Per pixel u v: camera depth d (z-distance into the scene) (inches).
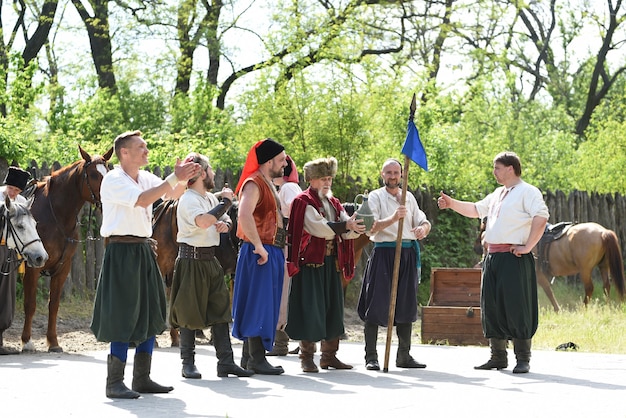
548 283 713.0
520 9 1327.5
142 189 294.4
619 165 1066.1
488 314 370.0
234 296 342.0
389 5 1147.3
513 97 1487.5
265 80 804.0
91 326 291.0
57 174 468.8
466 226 795.4
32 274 461.4
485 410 270.2
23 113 850.1
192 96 1000.9
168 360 401.4
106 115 996.6
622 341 498.0
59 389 310.0
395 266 356.2
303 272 348.5
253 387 311.7
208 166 339.6
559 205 847.7
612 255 686.5
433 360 407.2
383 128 843.4
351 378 337.4
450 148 875.4
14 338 524.1
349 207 465.7
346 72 794.8
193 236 331.9
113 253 286.5
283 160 339.9
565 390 311.7
